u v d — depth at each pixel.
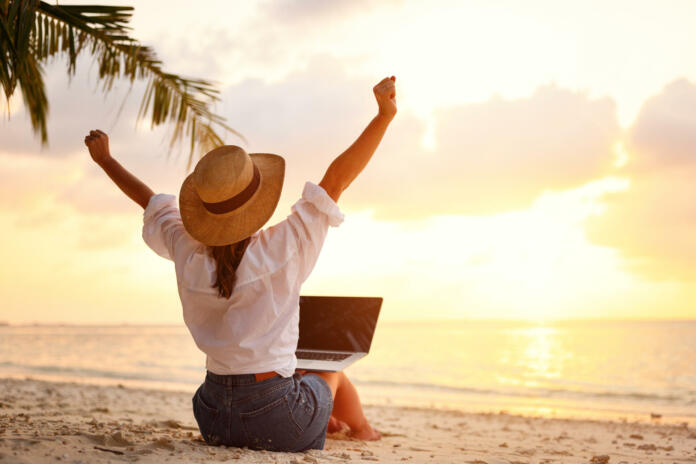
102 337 85.25
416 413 7.68
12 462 1.80
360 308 2.84
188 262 2.07
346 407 3.20
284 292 2.05
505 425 6.12
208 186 1.91
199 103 5.84
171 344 53.72
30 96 5.95
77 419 3.62
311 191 2.06
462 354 36.44
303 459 2.12
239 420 2.17
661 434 5.32
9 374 14.88
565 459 3.03
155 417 4.56
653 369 23.50
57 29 5.07
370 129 2.10
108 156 2.48
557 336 69.31
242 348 2.05
